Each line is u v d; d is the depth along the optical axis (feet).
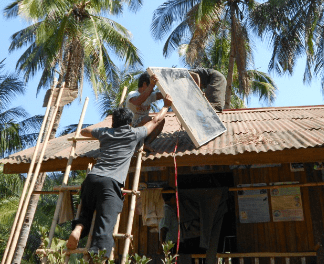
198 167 22.02
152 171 21.79
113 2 70.90
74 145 16.55
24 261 68.08
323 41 68.18
